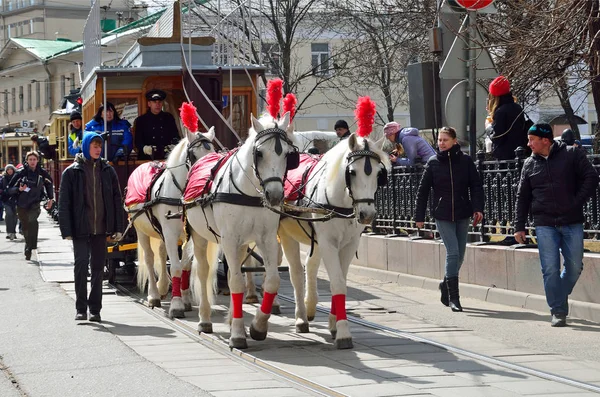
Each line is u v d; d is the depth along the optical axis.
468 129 12.82
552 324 10.01
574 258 9.98
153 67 15.02
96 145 11.16
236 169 9.28
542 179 10.09
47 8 86.56
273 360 8.51
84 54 19.12
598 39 14.26
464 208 11.34
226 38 16.34
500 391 7.02
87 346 9.48
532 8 14.77
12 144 46.44
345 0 28.98
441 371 7.79
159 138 14.95
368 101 8.84
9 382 7.89
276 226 9.41
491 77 13.44
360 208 8.49
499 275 12.05
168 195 11.66
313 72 29.92
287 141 8.77
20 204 19.62
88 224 11.07
